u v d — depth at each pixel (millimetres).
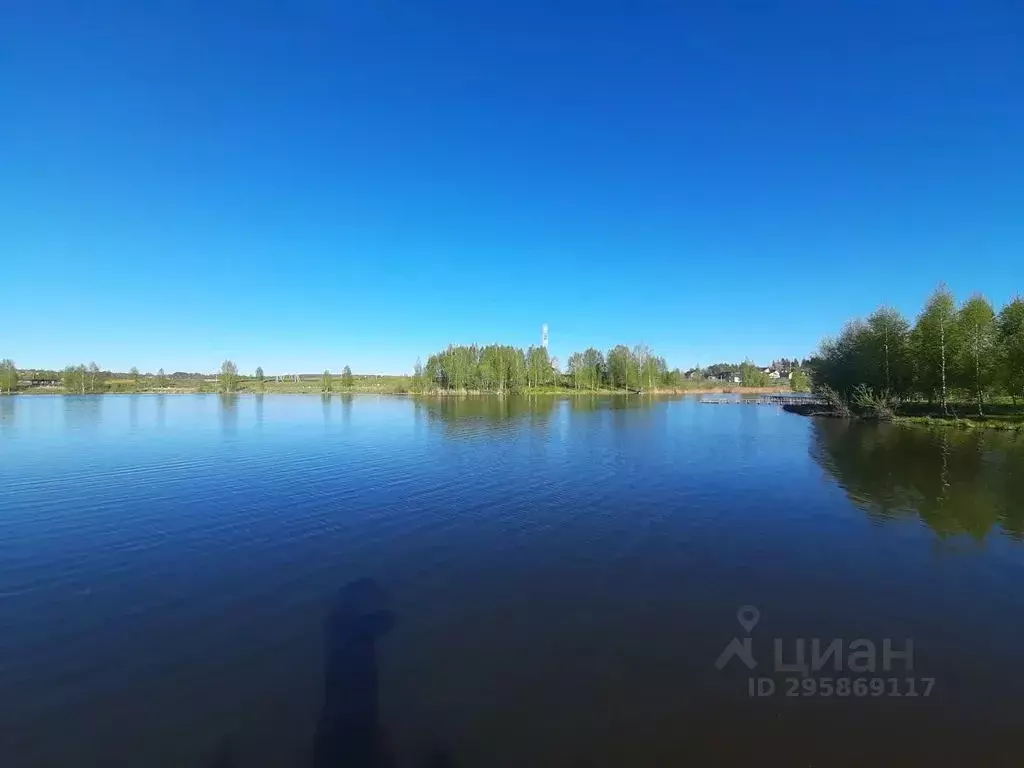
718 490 24672
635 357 155375
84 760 7598
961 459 31844
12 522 19828
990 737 7930
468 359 142750
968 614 12016
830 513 20516
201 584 14047
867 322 71000
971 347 52688
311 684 9438
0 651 10664
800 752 7609
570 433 48375
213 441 43031
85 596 13312
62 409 82062
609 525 19219
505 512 21047
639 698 8930
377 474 28844
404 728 8188
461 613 12234
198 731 8203
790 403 99500
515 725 8234
